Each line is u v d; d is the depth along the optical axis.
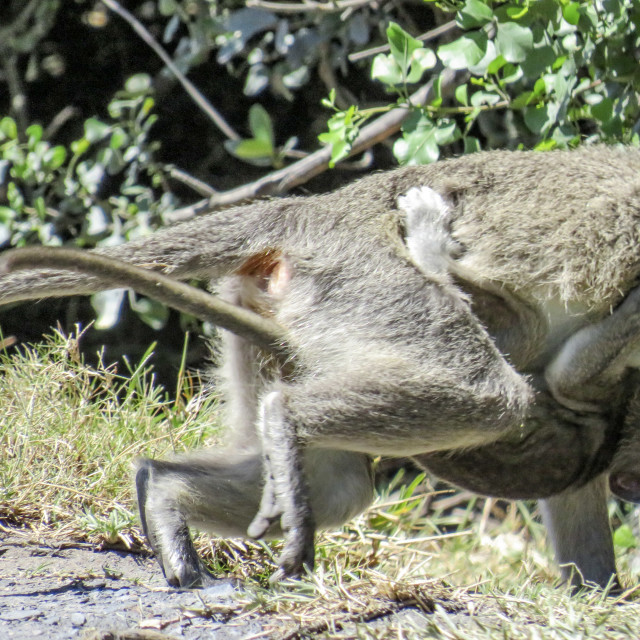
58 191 23.11
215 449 13.05
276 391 11.92
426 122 16.94
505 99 17.33
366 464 12.89
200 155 31.03
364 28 22.52
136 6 30.64
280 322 12.77
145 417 15.66
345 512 12.73
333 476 12.71
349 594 10.73
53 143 30.84
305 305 12.71
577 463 13.66
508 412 12.14
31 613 10.30
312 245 12.95
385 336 12.34
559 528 14.23
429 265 12.64
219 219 13.38
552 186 13.35
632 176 13.56
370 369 12.07
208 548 13.37
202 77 30.58
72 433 14.63
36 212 22.52
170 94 30.66
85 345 28.72
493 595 10.99
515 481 13.60
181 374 16.95
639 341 12.91
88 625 10.02
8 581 11.44
